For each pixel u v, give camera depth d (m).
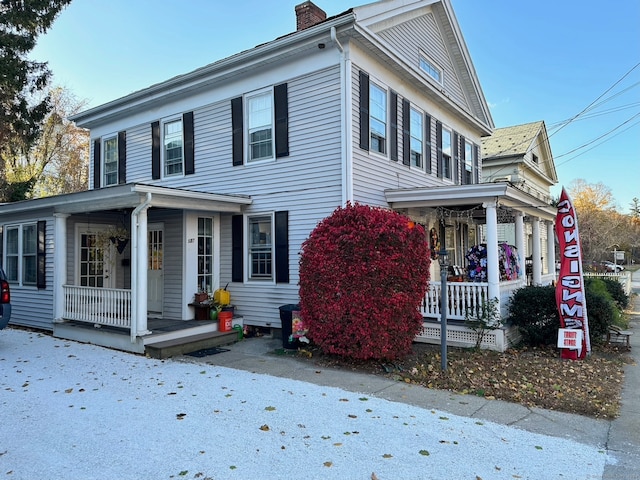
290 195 8.98
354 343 6.62
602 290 11.67
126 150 12.08
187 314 9.20
